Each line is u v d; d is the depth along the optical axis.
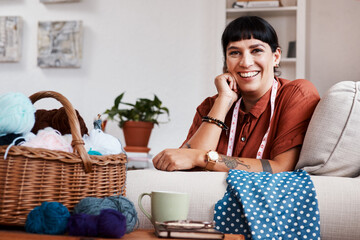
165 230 0.89
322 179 1.19
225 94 1.71
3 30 3.77
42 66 3.73
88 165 0.97
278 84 1.74
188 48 3.62
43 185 0.92
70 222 0.86
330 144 1.29
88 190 0.98
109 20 3.74
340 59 3.46
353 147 1.27
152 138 3.61
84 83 3.73
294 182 1.18
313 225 1.11
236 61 1.73
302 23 3.31
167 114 3.61
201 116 1.87
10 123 0.94
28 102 0.97
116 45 3.71
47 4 3.80
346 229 1.12
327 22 3.48
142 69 3.67
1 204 0.90
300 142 1.48
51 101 3.72
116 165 1.06
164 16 3.67
